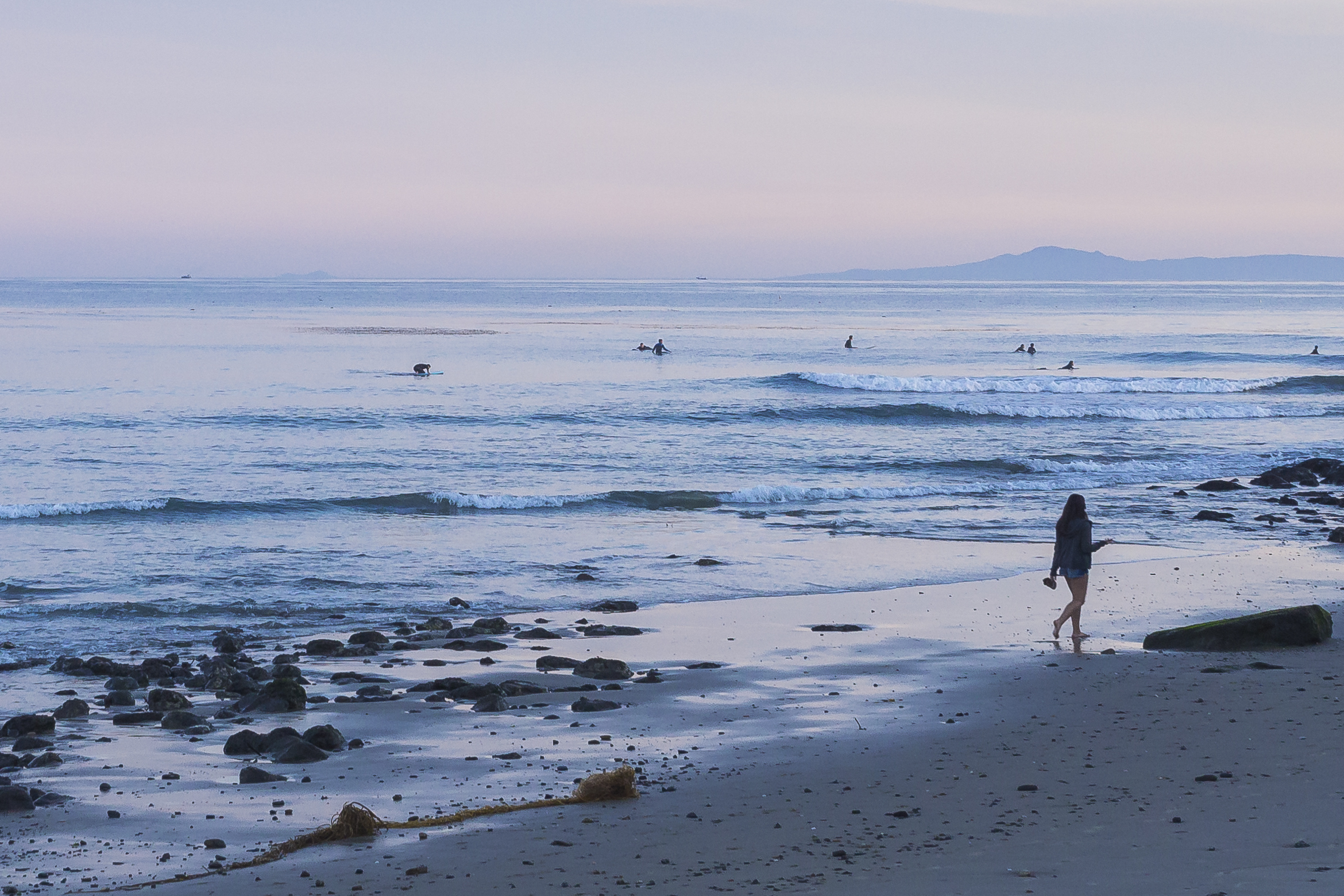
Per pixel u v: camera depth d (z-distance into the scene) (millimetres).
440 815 8516
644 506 28562
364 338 93875
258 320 125188
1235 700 11578
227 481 31062
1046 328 123688
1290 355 80062
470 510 27781
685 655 14602
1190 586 18922
